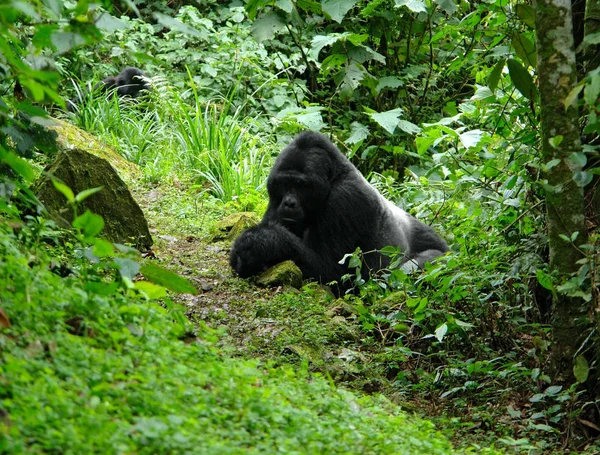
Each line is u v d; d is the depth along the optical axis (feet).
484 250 30.30
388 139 60.29
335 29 67.72
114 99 58.75
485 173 32.04
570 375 24.81
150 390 16.38
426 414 26.32
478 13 35.14
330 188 38.37
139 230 36.27
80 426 13.94
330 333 29.94
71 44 16.58
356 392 25.04
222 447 14.55
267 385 19.86
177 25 16.55
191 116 61.11
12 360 15.12
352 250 38.45
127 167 51.88
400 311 30.55
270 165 55.77
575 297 24.45
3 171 22.53
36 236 22.04
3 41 18.51
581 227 24.04
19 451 12.48
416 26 58.75
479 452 21.49
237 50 68.44
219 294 33.63
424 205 44.16
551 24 23.36
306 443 16.46
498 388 27.66
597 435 24.41
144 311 19.88
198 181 52.75
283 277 34.94
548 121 23.77
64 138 49.60
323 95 67.62
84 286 19.54
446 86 65.00
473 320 29.55
